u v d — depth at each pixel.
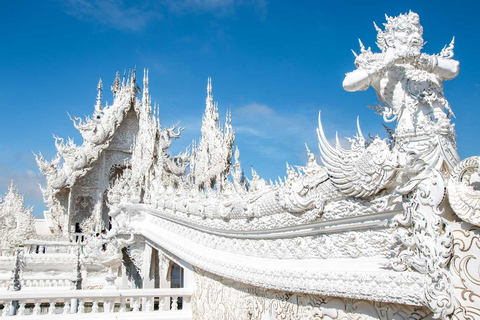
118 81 33.69
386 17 4.62
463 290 3.50
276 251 6.55
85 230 31.58
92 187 32.56
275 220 6.35
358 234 4.82
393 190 4.20
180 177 21.09
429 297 3.59
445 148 3.81
